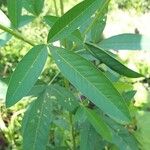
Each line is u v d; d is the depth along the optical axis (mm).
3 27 220
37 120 249
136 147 299
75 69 194
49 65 538
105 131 256
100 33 267
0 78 256
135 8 734
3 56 632
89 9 194
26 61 194
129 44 262
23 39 224
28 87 191
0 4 686
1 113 549
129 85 290
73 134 313
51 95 254
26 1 246
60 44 251
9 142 515
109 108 194
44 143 246
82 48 249
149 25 715
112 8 723
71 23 196
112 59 227
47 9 632
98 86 194
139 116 413
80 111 256
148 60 636
